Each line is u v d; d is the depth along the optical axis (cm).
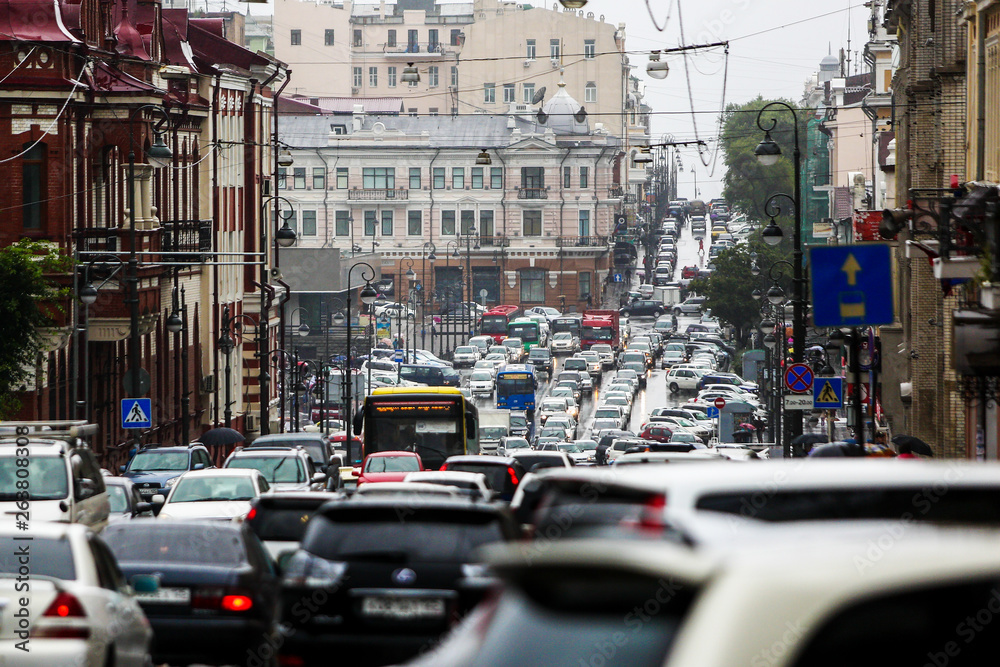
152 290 15150
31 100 12975
